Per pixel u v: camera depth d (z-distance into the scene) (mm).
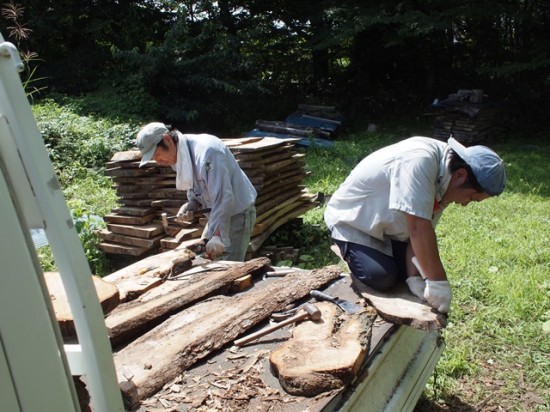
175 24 12898
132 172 4797
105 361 1104
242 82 13742
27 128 957
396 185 2289
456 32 14133
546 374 3057
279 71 15922
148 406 1721
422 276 2477
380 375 2234
